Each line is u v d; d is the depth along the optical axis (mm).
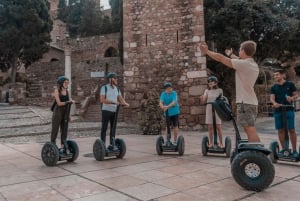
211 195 3494
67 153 5398
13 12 23016
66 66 15719
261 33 16094
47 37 24938
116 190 3727
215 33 15242
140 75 12297
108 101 5582
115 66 25562
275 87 5340
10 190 3785
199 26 11500
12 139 9180
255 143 3738
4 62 25141
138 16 12375
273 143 5293
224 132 10641
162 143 6293
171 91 6352
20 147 7445
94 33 34875
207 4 15523
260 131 10836
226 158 5770
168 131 6234
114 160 5641
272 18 15484
